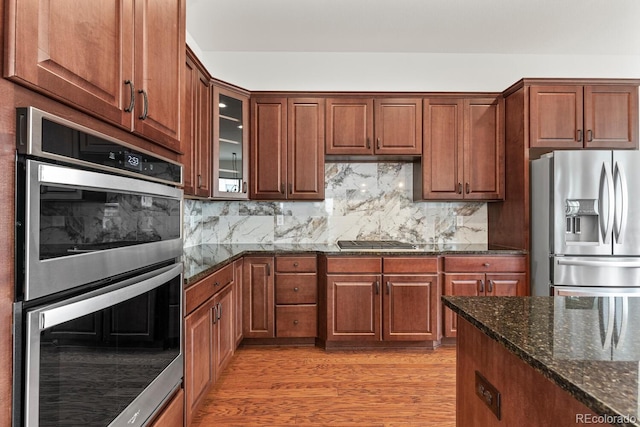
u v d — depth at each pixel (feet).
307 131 10.73
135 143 3.83
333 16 9.57
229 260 8.37
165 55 4.37
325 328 9.98
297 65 11.71
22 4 2.29
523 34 10.53
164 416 4.30
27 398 2.37
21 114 2.35
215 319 7.18
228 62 11.64
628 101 9.85
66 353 2.71
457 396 3.94
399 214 11.94
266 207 11.83
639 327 3.01
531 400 2.57
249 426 6.42
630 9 9.20
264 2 8.93
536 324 3.10
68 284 2.70
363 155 10.85
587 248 9.04
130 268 3.52
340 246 10.72
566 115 9.82
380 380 8.19
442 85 11.83
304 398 7.38
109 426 3.20
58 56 2.61
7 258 2.30
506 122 10.72
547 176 9.34
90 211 2.94
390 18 9.68
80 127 2.82
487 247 10.75
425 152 10.77
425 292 9.90
